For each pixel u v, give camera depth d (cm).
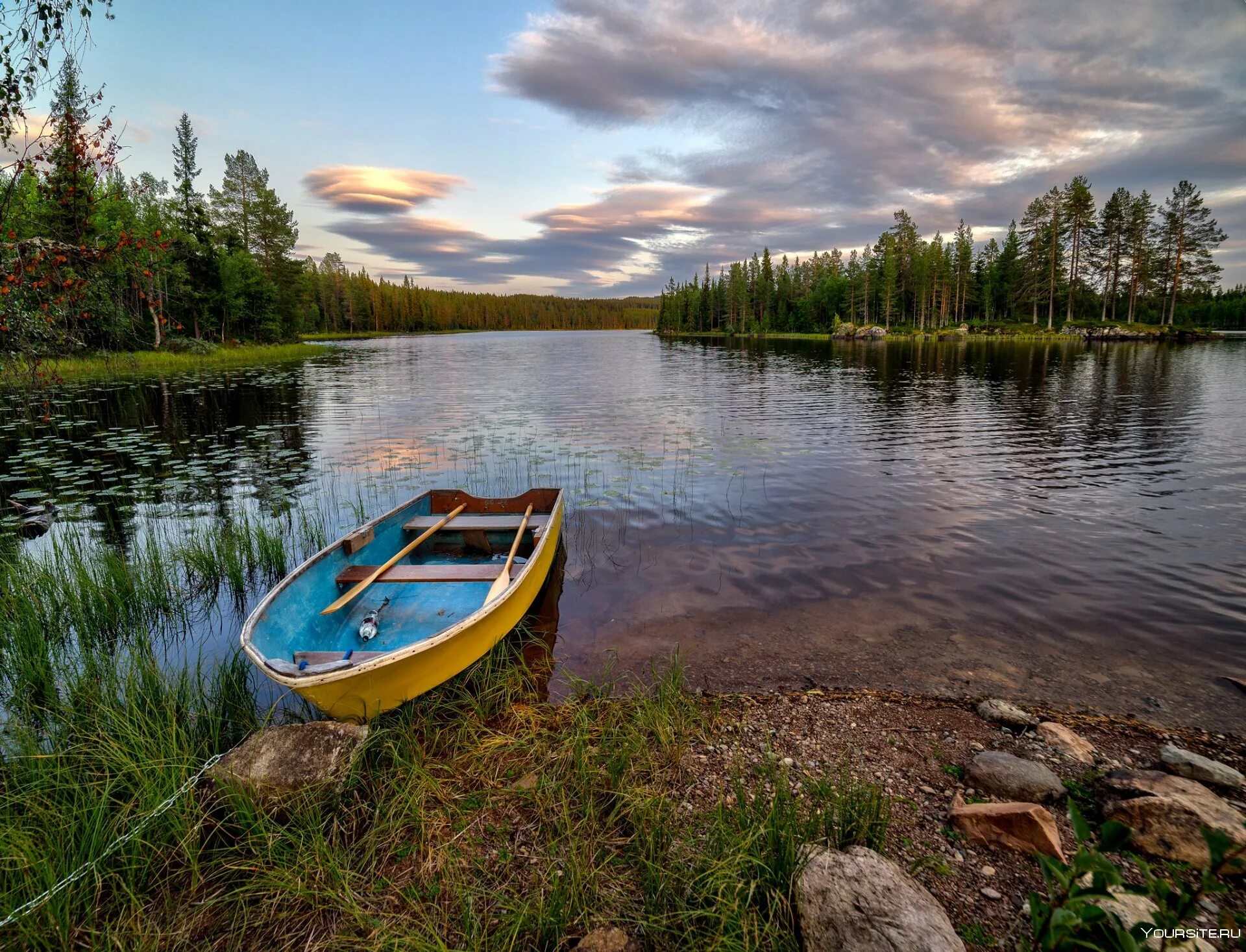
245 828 317
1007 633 545
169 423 1667
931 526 826
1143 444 1336
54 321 662
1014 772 344
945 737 402
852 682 475
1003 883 282
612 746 392
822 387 2544
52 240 617
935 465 1164
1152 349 4766
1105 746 391
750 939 254
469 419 1759
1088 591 622
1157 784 329
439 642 412
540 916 265
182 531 816
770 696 457
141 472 1124
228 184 5650
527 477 1091
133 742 362
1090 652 511
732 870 273
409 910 280
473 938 260
